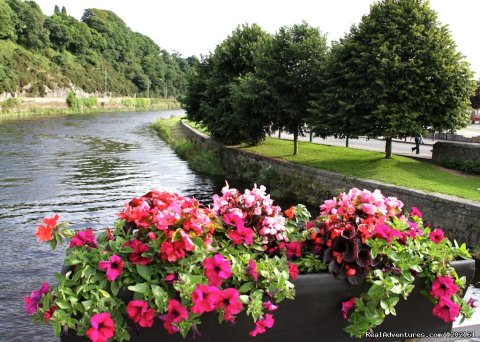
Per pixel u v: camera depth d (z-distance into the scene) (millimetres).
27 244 7973
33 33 88125
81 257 2561
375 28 13094
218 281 2562
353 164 13281
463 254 3236
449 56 12578
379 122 12656
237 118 16859
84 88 88625
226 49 19609
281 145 19281
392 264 2986
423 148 20234
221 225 3033
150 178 16000
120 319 2496
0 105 59969
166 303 2465
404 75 12469
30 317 5160
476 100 30625
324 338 2949
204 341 2674
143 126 45219
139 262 2562
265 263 2803
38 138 30062
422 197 9047
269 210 3266
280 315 2811
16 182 14391
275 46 15914
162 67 140750
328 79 13977
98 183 14672
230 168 17984
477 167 12055
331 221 3066
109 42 123438
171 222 2637
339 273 2863
